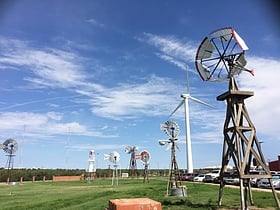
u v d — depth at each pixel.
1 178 73.00
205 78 15.75
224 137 15.41
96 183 57.72
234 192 23.97
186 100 49.34
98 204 18.44
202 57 15.99
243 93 14.80
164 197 21.52
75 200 22.06
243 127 14.52
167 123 26.81
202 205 16.17
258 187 30.94
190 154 52.44
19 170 80.94
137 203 8.59
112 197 22.45
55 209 17.78
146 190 29.27
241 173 13.66
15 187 46.56
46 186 48.31
